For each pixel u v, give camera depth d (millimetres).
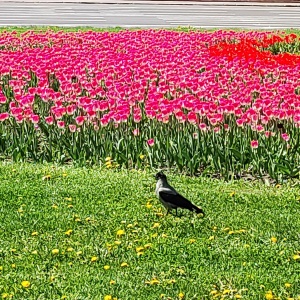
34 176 11359
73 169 11836
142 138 12570
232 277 7980
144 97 14016
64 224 9422
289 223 9672
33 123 12773
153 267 8203
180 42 19719
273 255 8641
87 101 12516
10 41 20047
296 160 12406
